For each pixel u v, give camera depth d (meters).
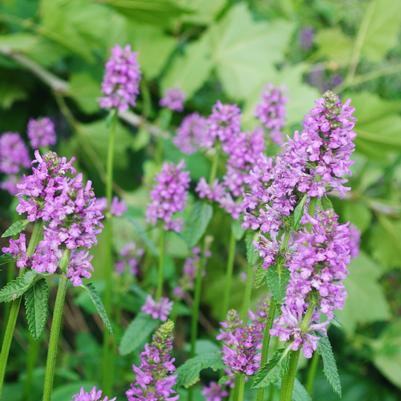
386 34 1.16
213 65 1.19
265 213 0.53
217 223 1.02
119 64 0.69
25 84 1.18
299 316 0.51
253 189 0.56
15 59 1.13
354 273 1.06
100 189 1.19
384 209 1.13
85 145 1.16
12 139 0.81
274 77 1.08
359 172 1.15
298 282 0.51
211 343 0.70
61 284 0.53
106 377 0.72
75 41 1.08
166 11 1.09
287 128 0.94
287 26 1.19
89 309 0.82
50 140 0.83
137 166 1.24
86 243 0.52
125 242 1.01
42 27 1.08
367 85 1.33
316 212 0.52
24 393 0.77
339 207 1.16
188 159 1.09
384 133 1.04
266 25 1.20
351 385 1.02
